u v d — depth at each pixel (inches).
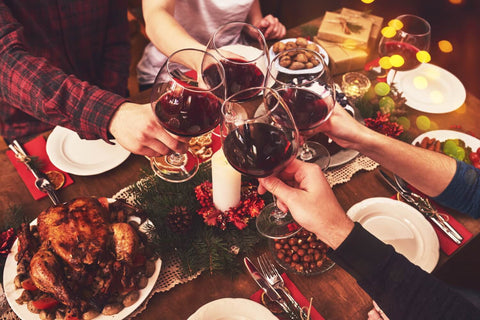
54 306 39.4
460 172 45.9
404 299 35.1
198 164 50.9
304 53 58.5
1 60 50.7
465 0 133.6
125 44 77.5
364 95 58.5
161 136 43.3
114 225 41.4
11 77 49.7
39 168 51.4
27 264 40.5
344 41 66.4
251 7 82.7
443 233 46.8
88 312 38.4
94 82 77.6
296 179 39.1
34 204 48.6
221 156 42.1
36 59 49.8
